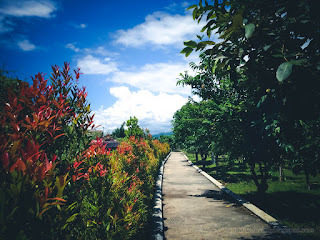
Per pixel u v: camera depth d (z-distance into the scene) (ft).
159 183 36.17
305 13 7.22
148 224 17.30
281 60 7.73
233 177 43.75
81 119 7.95
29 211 4.22
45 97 6.61
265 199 24.94
